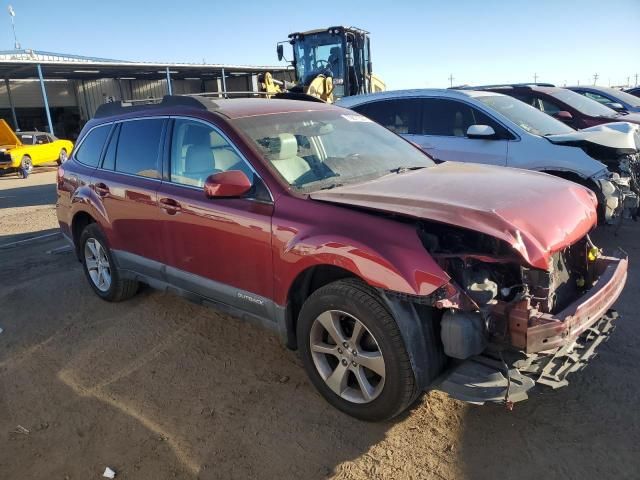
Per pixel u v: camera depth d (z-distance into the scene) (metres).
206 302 4.04
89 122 5.36
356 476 2.77
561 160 6.21
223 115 3.82
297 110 4.21
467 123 7.09
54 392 3.69
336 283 3.07
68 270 6.33
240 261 3.56
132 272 4.70
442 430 3.06
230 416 3.31
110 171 4.78
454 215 2.76
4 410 3.52
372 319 2.87
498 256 2.69
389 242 2.81
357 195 3.17
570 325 2.68
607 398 3.27
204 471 2.87
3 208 11.58
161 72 31.06
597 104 9.74
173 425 3.26
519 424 3.08
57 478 2.88
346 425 3.16
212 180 3.30
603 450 2.84
